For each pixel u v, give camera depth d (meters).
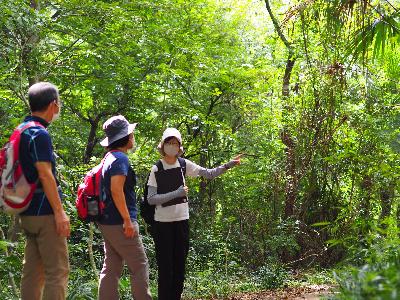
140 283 5.68
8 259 6.20
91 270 10.03
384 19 6.57
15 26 9.65
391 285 2.67
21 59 9.56
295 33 15.52
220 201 16.55
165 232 6.47
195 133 15.94
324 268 13.09
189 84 15.25
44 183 4.66
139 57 14.62
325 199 13.83
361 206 12.00
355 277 3.45
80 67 13.52
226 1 20.03
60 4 12.16
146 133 14.92
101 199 5.66
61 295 4.79
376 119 13.55
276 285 10.70
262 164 15.89
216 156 16.73
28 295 4.93
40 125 4.78
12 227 7.56
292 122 14.52
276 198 14.96
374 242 6.20
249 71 16.36
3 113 12.36
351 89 14.17
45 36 11.10
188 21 16.80
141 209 6.59
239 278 12.34
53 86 4.96
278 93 18.08
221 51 16.72
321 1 7.05
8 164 4.65
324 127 13.88
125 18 12.73
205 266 13.09
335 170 13.46
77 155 16.72
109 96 14.39
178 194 6.44
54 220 4.78
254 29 20.45
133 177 5.79
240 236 15.27
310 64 14.24
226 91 16.91
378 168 7.86
